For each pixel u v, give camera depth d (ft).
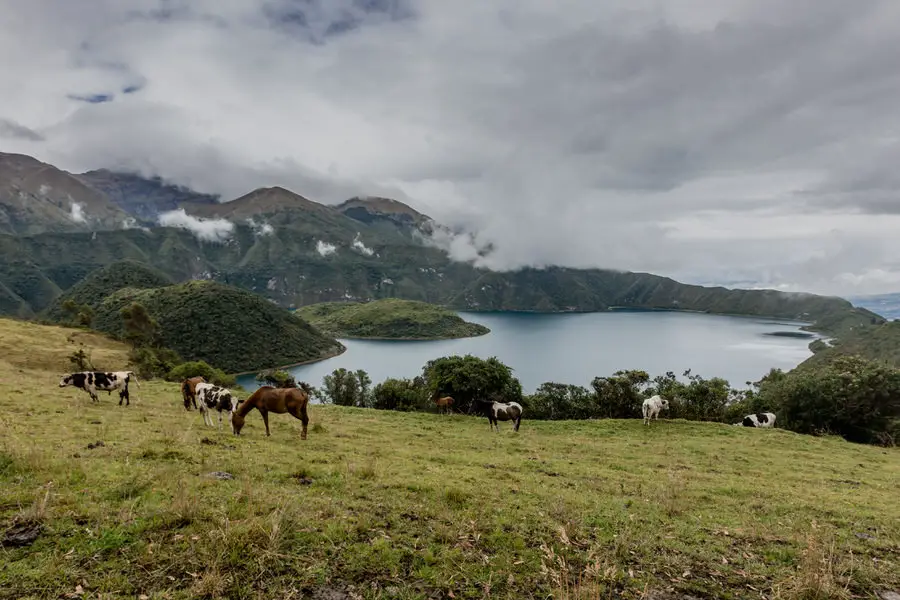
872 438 144.05
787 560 27.27
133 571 19.47
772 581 24.23
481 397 157.28
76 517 23.22
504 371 159.43
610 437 93.91
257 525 22.82
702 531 31.48
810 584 22.79
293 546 22.63
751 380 637.30
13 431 42.96
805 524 35.35
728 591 22.95
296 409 56.13
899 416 144.05
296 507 26.91
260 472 35.06
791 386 151.74
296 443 53.31
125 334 409.08
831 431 150.51
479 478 42.04
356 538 24.32
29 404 62.34
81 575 18.83
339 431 71.10
